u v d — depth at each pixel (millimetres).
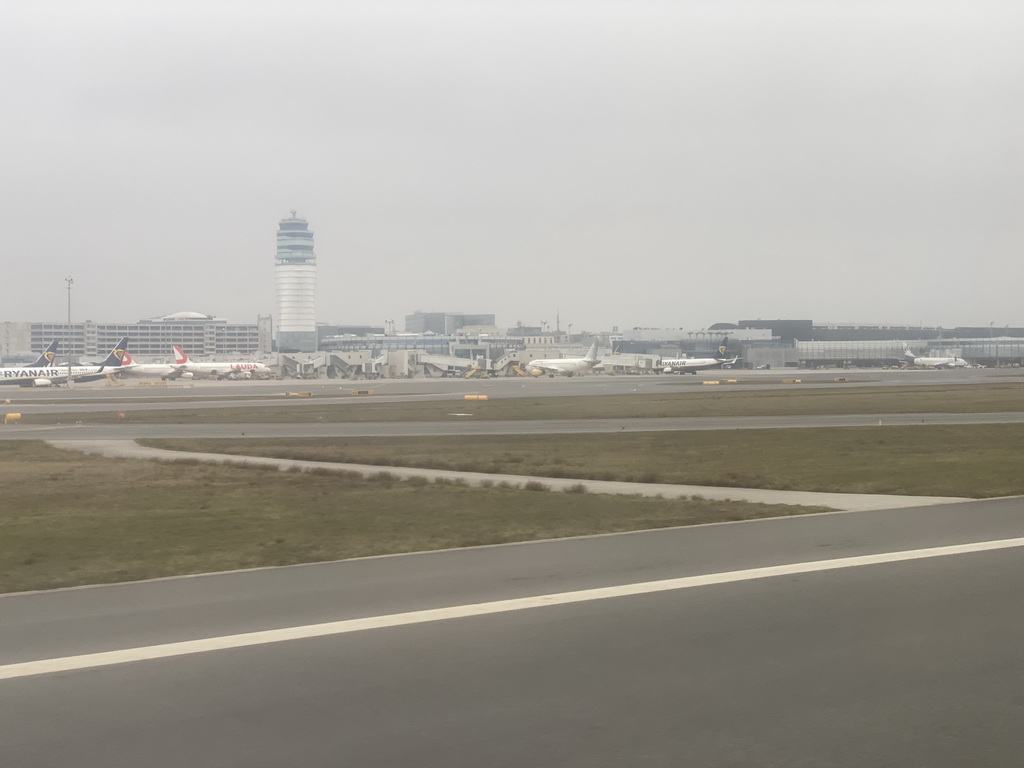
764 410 79125
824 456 42281
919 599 14141
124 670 11109
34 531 24062
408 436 57875
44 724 9336
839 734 8867
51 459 45375
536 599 14578
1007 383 135125
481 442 52938
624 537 20969
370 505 28344
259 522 25219
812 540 19859
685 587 15273
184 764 8336
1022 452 42031
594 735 8898
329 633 12703
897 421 64062
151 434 62000
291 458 44969
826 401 91688
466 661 11250
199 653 11820
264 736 8961
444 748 8625
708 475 35219
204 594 15656
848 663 10977
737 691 10055
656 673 10695
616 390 125750
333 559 19156
